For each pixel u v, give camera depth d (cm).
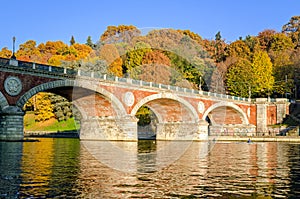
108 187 1598
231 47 11581
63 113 9431
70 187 1588
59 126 9281
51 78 4938
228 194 1534
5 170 2052
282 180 1878
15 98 4578
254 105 8888
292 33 13000
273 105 8781
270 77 9825
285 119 8600
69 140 6309
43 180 1738
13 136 4481
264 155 3450
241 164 2562
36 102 9950
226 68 10156
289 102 8738
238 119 8781
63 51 10744
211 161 2717
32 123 9825
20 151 3388
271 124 8775
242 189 1638
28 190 1522
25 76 4678
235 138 7512
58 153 3222
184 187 1641
